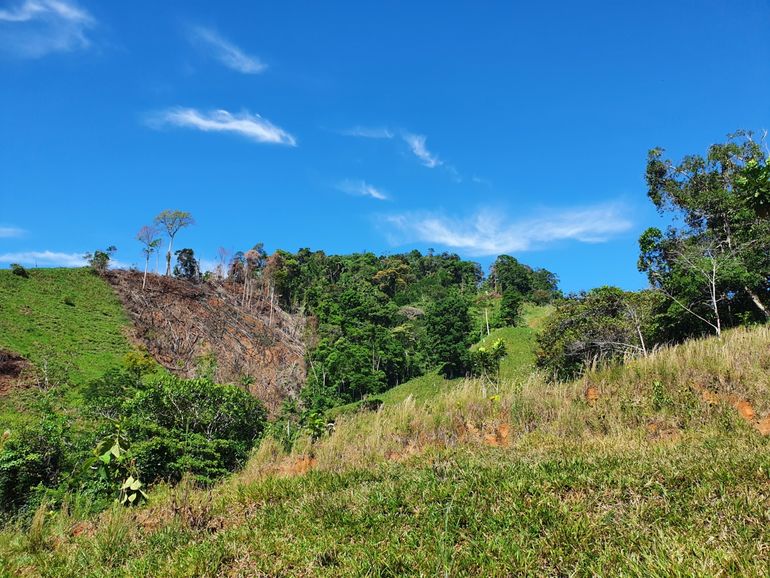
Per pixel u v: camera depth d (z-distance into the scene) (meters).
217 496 6.37
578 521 3.71
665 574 2.82
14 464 15.02
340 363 54.06
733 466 4.43
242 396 15.88
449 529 3.89
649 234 27.55
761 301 24.42
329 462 7.20
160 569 4.00
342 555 3.78
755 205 6.45
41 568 4.70
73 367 44.16
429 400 9.63
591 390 8.45
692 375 8.26
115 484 8.46
